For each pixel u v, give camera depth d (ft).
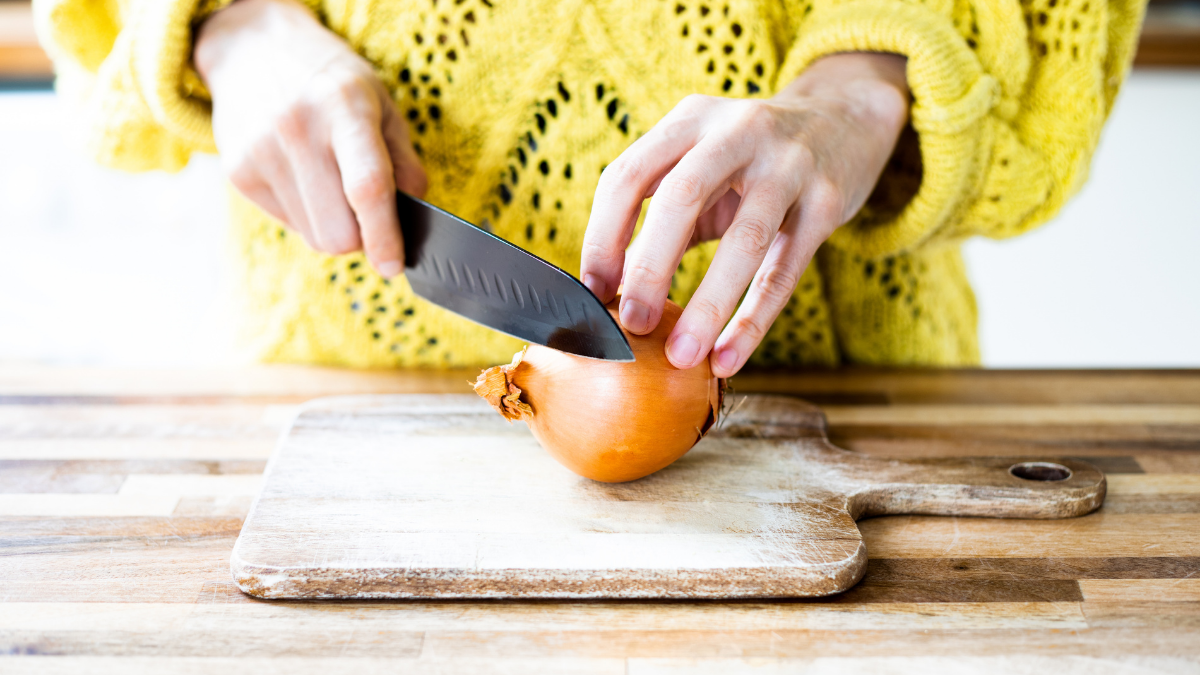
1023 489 2.05
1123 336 4.45
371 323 2.59
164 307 4.09
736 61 2.42
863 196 2.16
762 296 1.96
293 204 2.24
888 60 2.28
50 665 1.75
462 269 2.08
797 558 1.88
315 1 2.41
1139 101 5.00
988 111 2.26
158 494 2.08
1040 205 2.40
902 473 2.10
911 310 2.67
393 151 2.30
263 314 2.61
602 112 2.46
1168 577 1.92
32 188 4.37
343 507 1.99
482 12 2.37
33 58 4.19
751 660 1.78
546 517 1.97
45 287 4.15
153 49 2.25
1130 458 2.23
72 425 2.29
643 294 1.85
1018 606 1.87
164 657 1.77
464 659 1.78
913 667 1.77
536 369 1.98
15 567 1.91
